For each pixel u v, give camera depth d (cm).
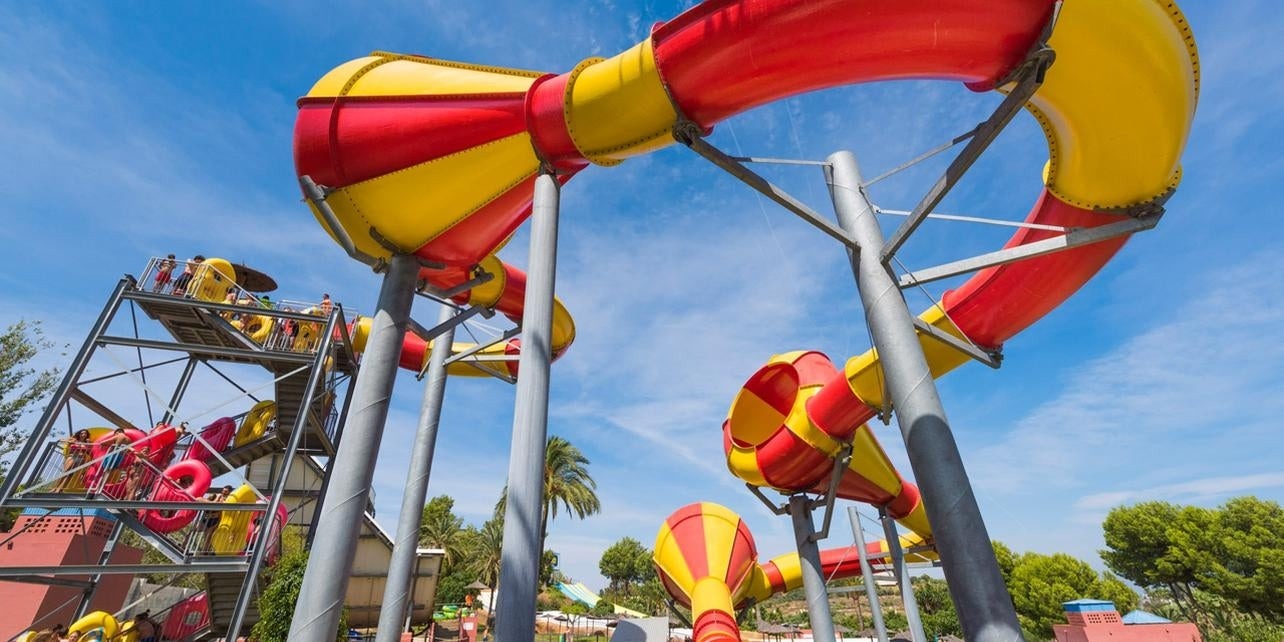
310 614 697
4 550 1510
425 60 965
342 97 885
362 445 809
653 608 5300
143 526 1023
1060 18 513
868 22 531
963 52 543
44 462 977
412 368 1745
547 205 709
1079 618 2914
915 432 585
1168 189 682
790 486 1423
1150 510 4156
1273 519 3603
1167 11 543
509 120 818
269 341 1299
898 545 1590
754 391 1557
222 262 1320
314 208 910
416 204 897
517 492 534
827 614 1322
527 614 493
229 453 1373
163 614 1702
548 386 592
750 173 656
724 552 1836
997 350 1015
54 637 1098
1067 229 666
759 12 564
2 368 2478
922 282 685
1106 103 571
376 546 2627
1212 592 3562
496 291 1398
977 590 502
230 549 1095
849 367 1156
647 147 699
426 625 2962
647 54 647
